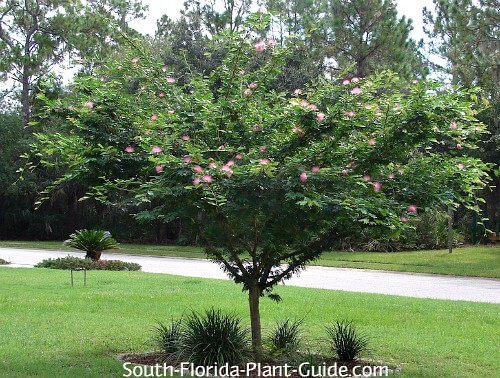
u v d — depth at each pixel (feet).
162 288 43.04
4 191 119.85
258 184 16.71
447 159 19.77
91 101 19.35
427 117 17.60
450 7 81.15
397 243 89.81
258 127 19.19
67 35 106.32
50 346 23.02
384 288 49.37
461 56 80.64
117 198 19.92
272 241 19.08
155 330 25.54
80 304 34.19
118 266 62.03
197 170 16.15
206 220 18.69
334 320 29.71
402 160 19.84
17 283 45.06
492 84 79.51
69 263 61.26
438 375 19.44
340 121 17.95
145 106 20.54
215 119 19.27
